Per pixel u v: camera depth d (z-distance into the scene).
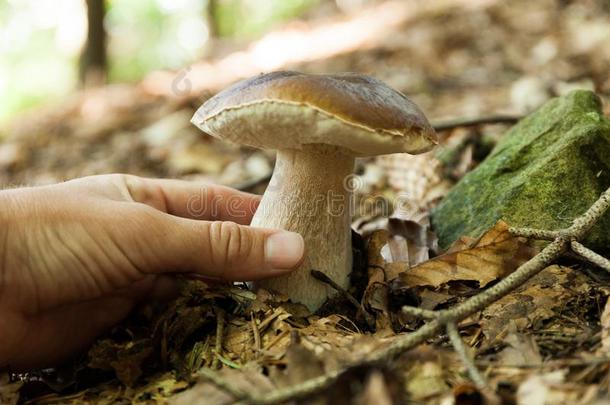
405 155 0.35
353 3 1.42
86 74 1.09
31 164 0.69
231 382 0.15
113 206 0.18
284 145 0.19
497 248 0.21
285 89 0.17
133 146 0.63
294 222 0.21
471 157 0.34
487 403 0.13
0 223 0.17
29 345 0.19
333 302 0.21
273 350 0.18
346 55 0.89
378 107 0.17
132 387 0.18
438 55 0.74
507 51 0.70
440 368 0.15
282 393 0.13
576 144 0.23
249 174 0.47
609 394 0.13
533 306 0.19
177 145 0.58
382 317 0.20
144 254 0.18
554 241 0.18
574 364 0.15
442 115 0.53
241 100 0.18
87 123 0.81
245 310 0.20
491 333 0.18
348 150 0.20
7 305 0.18
